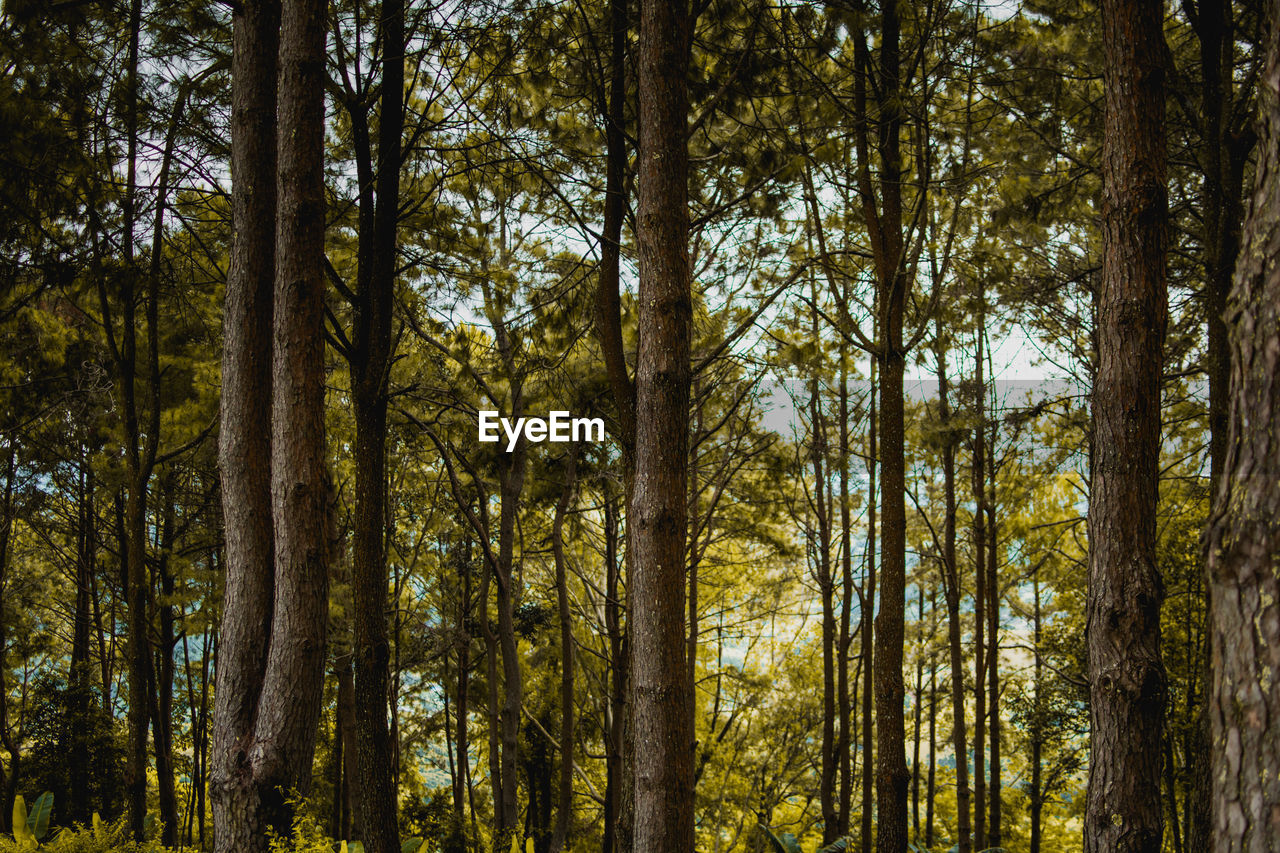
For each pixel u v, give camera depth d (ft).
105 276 31.58
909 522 61.41
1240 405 6.42
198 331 43.29
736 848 70.33
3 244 29.78
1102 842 15.92
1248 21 28.19
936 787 76.59
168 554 44.06
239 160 23.27
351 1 27.58
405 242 34.88
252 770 19.93
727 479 47.83
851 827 70.85
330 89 26.53
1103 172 17.29
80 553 55.42
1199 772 21.68
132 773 31.40
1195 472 42.86
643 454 20.58
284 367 21.25
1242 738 6.07
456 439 45.70
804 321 47.34
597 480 47.32
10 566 56.18
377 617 24.73
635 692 20.07
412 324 36.60
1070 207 36.40
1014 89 33.12
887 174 30.96
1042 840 72.84
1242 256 6.60
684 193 21.26
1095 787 16.24
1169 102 30.25
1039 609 65.57
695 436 43.32
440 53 28.27
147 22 29.09
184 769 58.44
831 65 32.78
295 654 20.45
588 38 27.76
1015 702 60.70
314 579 20.86
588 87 29.17
